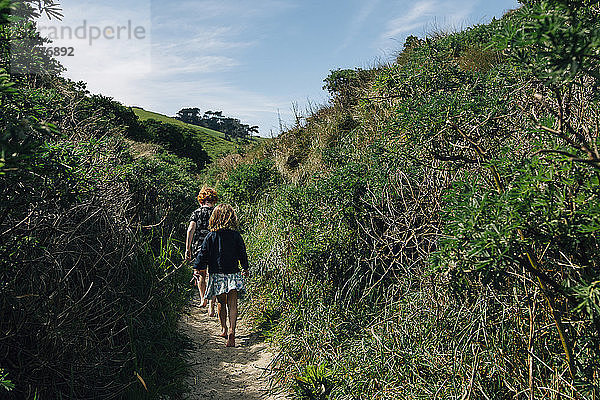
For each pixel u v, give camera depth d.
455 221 2.19
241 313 6.44
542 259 2.62
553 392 2.64
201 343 5.55
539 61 1.72
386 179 5.11
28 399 2.76
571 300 2.26
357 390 3.66
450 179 4.03
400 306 4.26
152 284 5.07
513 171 2.37
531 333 2.78
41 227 3.02
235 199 11.13
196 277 6.87
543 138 2.49
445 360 3.38
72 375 3.12
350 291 5.00
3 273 2.76
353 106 11.02
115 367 3.76
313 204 6.14
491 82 5.72
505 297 3.18
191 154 26.95
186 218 9.56
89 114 5.56
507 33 1.75
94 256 3.89
